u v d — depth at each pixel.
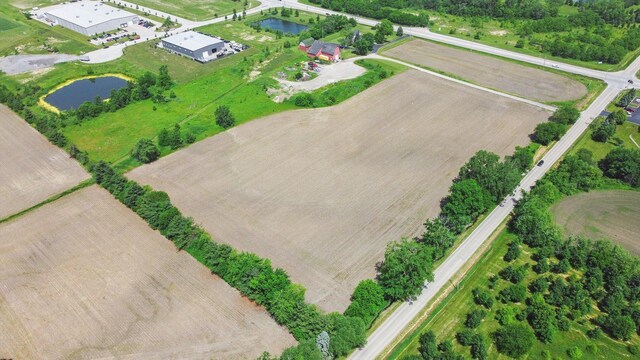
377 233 84.62
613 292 70.31
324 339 61.72
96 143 114.44
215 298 72.88
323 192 95.50
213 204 92.62
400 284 70.00
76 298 73.75
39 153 112.38
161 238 85.19
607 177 98.81
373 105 129.50
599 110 123.69
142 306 71.88
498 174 88.81
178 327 68.38
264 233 85.06
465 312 69.88
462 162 104.25
